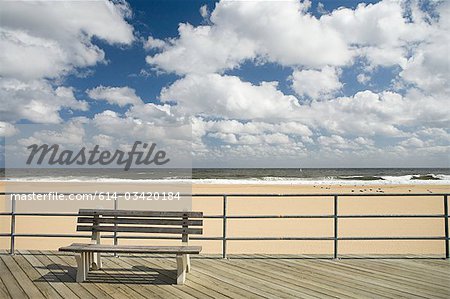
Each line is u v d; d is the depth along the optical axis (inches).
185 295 187.2
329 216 258.7
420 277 219.6
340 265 245.0
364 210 752.3
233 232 507.2
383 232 512.7
